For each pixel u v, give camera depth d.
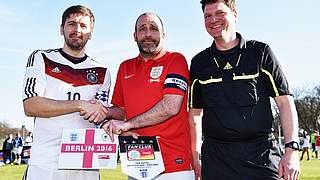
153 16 4.04
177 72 3.94
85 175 4.00
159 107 3.81
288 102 3.62
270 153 3.60
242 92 3.62
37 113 3.84
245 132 3.58
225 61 3.74
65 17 4.13
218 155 3.69
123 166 3.68
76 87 4.09
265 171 3.54
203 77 3.81
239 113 3.61
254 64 3.65
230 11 3.77
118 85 4.37
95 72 4.24
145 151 3.74
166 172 3.88
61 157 3.74
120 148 3.73
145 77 4.05
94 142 3.79
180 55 4.10
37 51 4.12
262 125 3.61
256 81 3.64
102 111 3.91
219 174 3.66
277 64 3.68
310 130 63.31
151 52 4.01
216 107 3.70
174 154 3.92
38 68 3.98
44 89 3.97
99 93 4.17
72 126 3.98
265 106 3.66
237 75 3.66
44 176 3.82
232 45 3.81
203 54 3.92
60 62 4.11
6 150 26.33
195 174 4.11
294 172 3.40
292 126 3.56
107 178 12.66
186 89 3.96
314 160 24.16
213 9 3.75
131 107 4.08
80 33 4.10
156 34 4.00
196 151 4.12
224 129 3.64
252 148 3.59
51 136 3.93
